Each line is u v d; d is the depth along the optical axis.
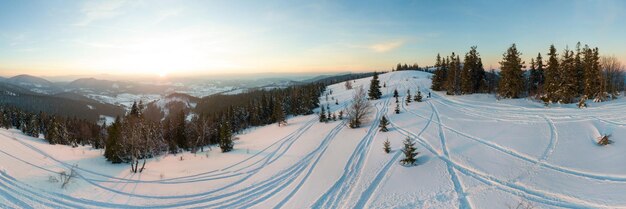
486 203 16.34
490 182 19.08
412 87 88.06
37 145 35.03
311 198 19.27
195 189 21.80
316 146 35.06
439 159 24.48
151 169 28.02
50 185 19.59
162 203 18.95
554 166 20.30
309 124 54.47
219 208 18.34
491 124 33.75
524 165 21.08
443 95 66.00
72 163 27.58
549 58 45.59
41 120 80.75
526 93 58.31
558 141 24.78
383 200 18.05
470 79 63.47
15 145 30.48
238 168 28.14
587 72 43.59
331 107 76.31
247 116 84.31
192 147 47.44
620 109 32.47
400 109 53.53
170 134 51.62
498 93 56.06
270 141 43.78
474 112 42.66
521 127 30.56
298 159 29.98
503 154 23.75
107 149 32.16
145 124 34.72
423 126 37.38
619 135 23.62
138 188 21.70
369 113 46.22
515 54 51.78
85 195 19.03
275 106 78.19
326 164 27.06
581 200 15.69
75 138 63.44
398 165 24.06
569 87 42.78
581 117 31.09
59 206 16.88
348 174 23.53
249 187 22.16
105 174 24.88
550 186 17.61
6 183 18.53
